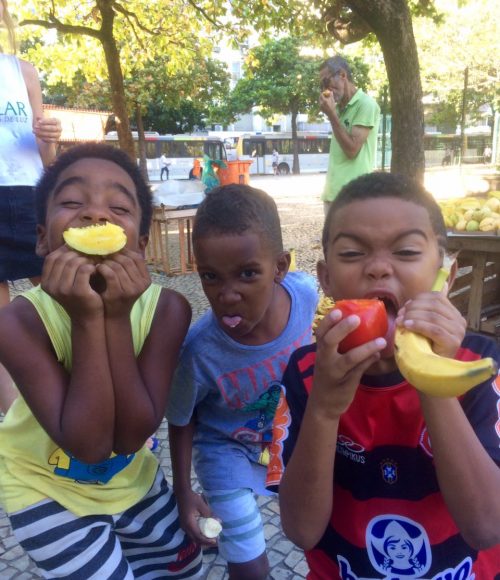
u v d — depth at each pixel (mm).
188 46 11633
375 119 4957
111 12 8758
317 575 1441
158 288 1713
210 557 2492
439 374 852
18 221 3084
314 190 23469
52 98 30562
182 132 37031
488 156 29281
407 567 1323
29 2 9117
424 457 1290
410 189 1217
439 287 1170
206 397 1905
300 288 1911
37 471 1559
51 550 1538
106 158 1591
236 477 1889
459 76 24266
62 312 1544
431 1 8102
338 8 7117
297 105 38781
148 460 1783
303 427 1174
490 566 1338
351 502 1354
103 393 1380
